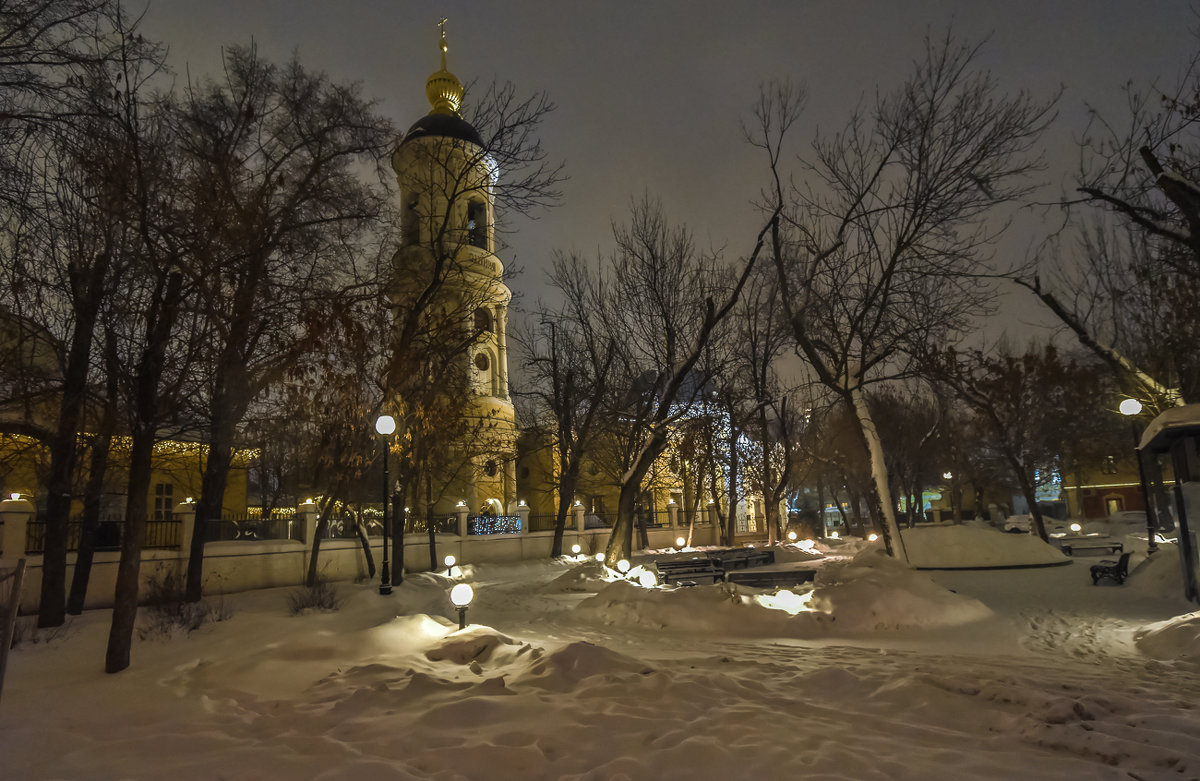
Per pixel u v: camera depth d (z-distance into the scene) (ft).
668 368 76.33
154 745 16.56
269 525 61.98
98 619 39.34
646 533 112.57
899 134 56.90
